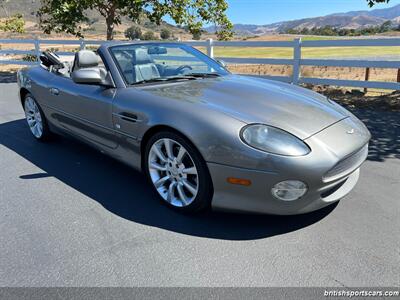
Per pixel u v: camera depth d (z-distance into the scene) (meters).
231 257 2.34
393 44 6.62
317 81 7.55
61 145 4.69
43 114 4.52
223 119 2.58
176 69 3.77
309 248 2.41
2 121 5.96
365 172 3.63
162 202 3.04
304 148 2.42
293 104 2.95
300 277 2.14
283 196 2.42
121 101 3.18
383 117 5.83
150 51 3.79
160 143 2.93
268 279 2.12
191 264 2.28
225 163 2.49
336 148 2.50
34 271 2.23
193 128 2.61
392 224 2.66
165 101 2.91
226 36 13.17
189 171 2.75
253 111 2.71
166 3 11.98
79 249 2.44
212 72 3.92
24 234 2.63
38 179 3.61
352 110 6.38
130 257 2.35
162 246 2.47
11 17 22.28
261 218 2.80
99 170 3.82
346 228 2.62
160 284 2.10
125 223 2.77
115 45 3.66
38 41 12.87
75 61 3.96
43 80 4.34
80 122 3.78
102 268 2.25
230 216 2.84
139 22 12.58
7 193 3.30
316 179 2.39
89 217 2.86
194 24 12.54
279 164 2.36
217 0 12.60
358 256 2.31
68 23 11.73
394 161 3.93
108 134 3.41
